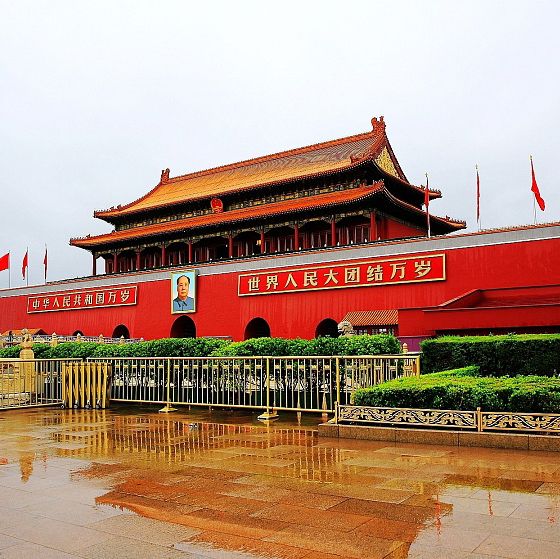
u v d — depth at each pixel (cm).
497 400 1085
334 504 707
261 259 4312
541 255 3119
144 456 1031
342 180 5000
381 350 1691
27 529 630
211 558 541
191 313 4662
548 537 577
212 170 6675
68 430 1377
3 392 1938
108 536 605
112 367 1972
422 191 5459
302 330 4025
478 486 775
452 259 3412
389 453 1019
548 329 2509
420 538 584
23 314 6091
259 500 731
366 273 3747
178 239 5869
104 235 6519
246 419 1558
